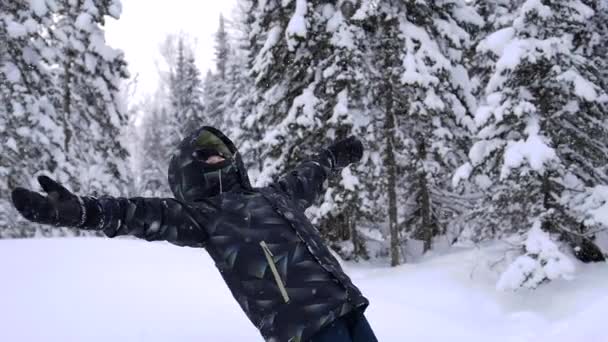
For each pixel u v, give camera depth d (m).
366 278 12.33
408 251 17.78
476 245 11.91
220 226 2.70
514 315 8.58
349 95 14.28
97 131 21.72
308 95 14.51
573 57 10.19
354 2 14.26
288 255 2.63
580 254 10.82
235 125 25.86
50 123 18.14
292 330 2.52
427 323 7.13
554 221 10.33
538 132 10.07
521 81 10.42
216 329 5.85
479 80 17.69
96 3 20.64
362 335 2.67
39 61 18.50
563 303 8.69
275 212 2.78
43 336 5.16
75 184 18.89
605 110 10.40
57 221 2.29
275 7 14.84
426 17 14.93
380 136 15.48
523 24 10.50
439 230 18.11
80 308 6.11
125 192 22.83
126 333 5.43
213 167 2.83
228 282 2.69
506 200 11.06
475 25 15.83
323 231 16.22
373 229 18.64
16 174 17.86
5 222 17.73
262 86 15.60
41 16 17.81
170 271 8.49
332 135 14.59
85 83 20.94
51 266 8.18
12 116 17.38
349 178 14.41
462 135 15.88
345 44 13.88
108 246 10.41
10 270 7.77
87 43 20.59
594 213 9.85
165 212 2.63
